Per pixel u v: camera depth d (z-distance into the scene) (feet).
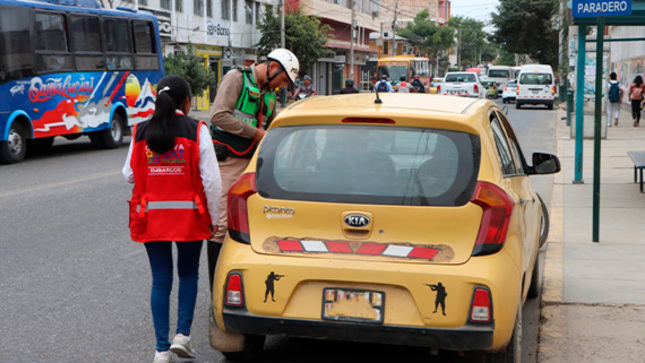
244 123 18.80
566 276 23.81
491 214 13.58
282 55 19.26
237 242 14.37
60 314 20.12
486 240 13.51
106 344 17.89
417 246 13.55
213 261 19.10
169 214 15.80
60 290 22.41
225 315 14.21
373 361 16.83
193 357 16.53
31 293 22.06
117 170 52.70
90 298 21.66
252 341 16.44
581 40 44.24
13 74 54.60
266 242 14.11
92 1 65.46
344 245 13.76
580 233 30.42
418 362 16.76
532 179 46.88
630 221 32.76
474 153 14.05
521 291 14.88
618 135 76.38
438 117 14.24
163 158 15.66
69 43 61.11
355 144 14.34
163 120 15.57
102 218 34.22
